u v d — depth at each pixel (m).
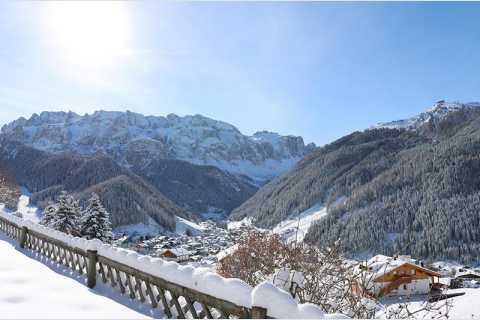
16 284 6.96
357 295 6.11
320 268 6.50
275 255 7.50
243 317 4.07
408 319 5.49
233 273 8.01
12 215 14.31
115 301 6.48
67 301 6.15
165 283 5.51
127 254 6.65
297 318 3.51
